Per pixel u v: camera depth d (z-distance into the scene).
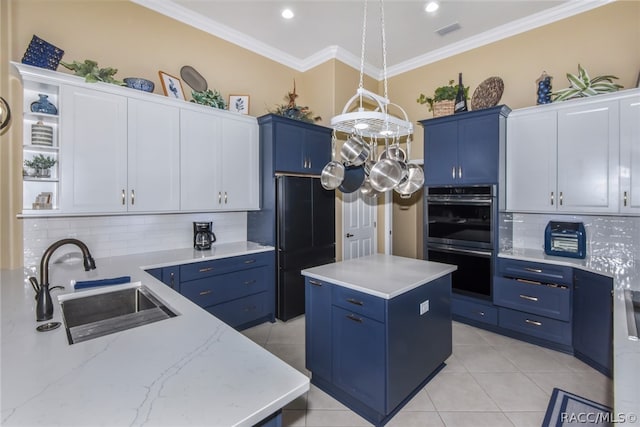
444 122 3.49
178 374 0.88
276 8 3.04
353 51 3.90
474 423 1.86
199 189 2.98
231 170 3.23
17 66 2.06
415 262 2.53
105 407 0.74
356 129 1.99
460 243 3.36
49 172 2.35
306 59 4.10
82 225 2.62
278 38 3.60
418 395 2.11
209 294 2.83
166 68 3.03
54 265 2.40
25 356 0.98
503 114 3.12
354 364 1.95
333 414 1.97
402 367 1.93
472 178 3.27
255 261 3.20
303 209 3.50
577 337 2.59
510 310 3.00
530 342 2.90
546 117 2.93
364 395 1.90
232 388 0.82
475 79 3.62
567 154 2.81
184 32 3.15
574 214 2.91
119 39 2.75
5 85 2.17
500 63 3.44
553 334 2.73
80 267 2.32
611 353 2.28
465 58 3.70
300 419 1.92
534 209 3.02
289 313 3.39
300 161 3.58
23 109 2.26
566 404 2.02
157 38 2.97
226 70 3.48
